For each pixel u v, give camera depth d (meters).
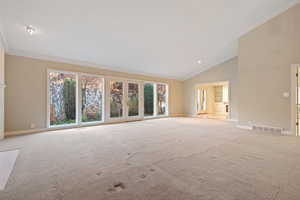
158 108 8.22
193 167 2.09
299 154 2.59
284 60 4.17
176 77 8.77
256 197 1.44
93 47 4.52
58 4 2.86
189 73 8.53
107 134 4.17
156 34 4.30
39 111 4.52
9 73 4.05
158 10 3.41
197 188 1.59
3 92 3.72
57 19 3.21
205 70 8.16
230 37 5.13
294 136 3.90
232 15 4.03
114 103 6.32
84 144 3.21
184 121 6.84
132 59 5.73
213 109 11.19
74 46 4.34
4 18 3.01
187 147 3.00
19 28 3.36
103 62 5.64
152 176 1.84
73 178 1.80
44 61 4.63
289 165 2.15
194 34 4.64
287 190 1.55
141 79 7.29
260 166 2.12
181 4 3.35
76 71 5.27
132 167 2.10
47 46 4.19
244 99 5.07
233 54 6.62
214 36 4.93
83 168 2.07
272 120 4.40
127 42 4.48
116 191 1.54
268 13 4.27
